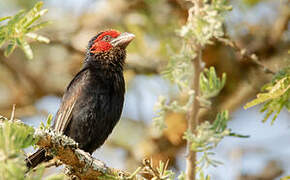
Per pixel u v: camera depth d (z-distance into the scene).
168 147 13.44
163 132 13.27
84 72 10.67
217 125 6.38
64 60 15.26
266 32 13.55
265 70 9.75
